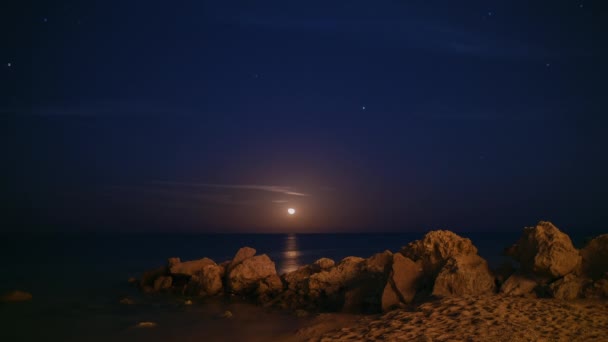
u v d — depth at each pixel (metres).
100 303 14.23
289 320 11.72
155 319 11.98
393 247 51.50
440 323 8.57
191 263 16.67
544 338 7.44
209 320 11.84
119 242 67.31
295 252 41.88
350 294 12.84
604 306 9.42
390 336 8.05
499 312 8.99
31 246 49.81
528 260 11.64
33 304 14.06
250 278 15.06
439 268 12.22
